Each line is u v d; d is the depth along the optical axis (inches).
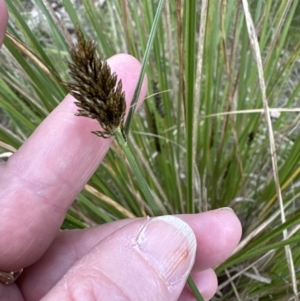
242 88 5.1
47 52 6.4
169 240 2.9
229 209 3.9
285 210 5.4
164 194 5.5
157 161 6.1
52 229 3.8
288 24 4.7
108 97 2.3
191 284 3.1
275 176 3.8
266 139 5.3
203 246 3.8
